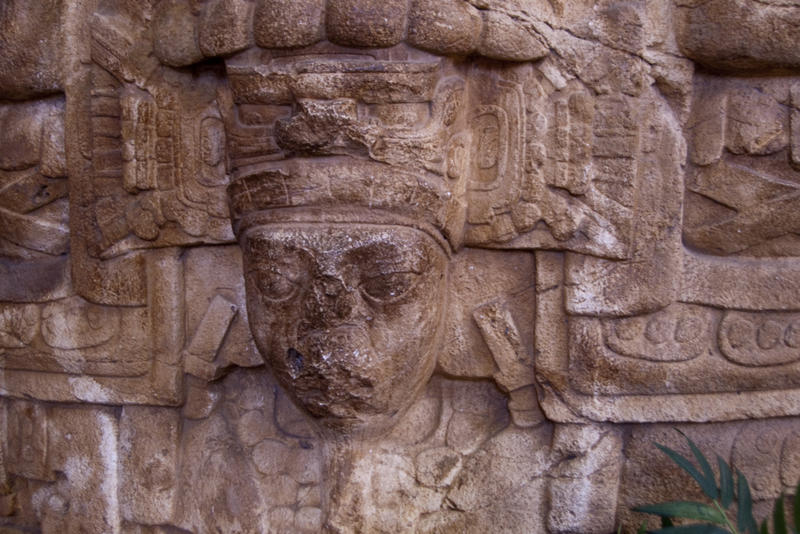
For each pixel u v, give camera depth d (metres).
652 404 1.70
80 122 1.76
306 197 1.45
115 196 1.75
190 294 1.81
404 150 1.44
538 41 1.55
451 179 1.57
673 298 1.66
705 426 1.74
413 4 1.42
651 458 1.73
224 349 1.80
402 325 1.53
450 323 1.74
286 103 1.45
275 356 1.54
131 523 1.89
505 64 1.59
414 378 1.61
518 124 1.60
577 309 1.67
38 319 1.89
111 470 1.89
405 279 1.49
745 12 1.53
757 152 1.62
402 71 1.42
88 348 1.85
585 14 1.58
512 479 1.77
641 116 1.60
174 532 1.88
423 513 1.77
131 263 1.78
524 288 1.73
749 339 1.68
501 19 1.52
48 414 1.94
